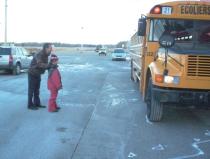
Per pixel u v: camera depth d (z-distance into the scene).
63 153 7.79
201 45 10.94
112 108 13.00
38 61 12.25
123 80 23.20
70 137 9.05
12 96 15.46
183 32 11.22
